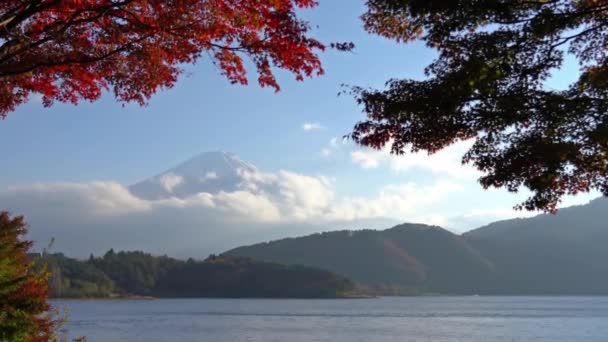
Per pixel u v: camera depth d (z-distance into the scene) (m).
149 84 9.38
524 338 68.19
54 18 8.77
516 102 7.20
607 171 7.61
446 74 7.41
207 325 91.88
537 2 7.11
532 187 7.77
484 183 8.01
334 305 175.25
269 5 8.42
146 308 155.12
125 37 8.71
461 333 75.50
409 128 7.83
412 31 8.48
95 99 9.77
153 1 8.27
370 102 7.74
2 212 13.41
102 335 72.44
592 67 7.58
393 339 68.06
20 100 9.73
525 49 7.24
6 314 12.04
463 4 7.05
